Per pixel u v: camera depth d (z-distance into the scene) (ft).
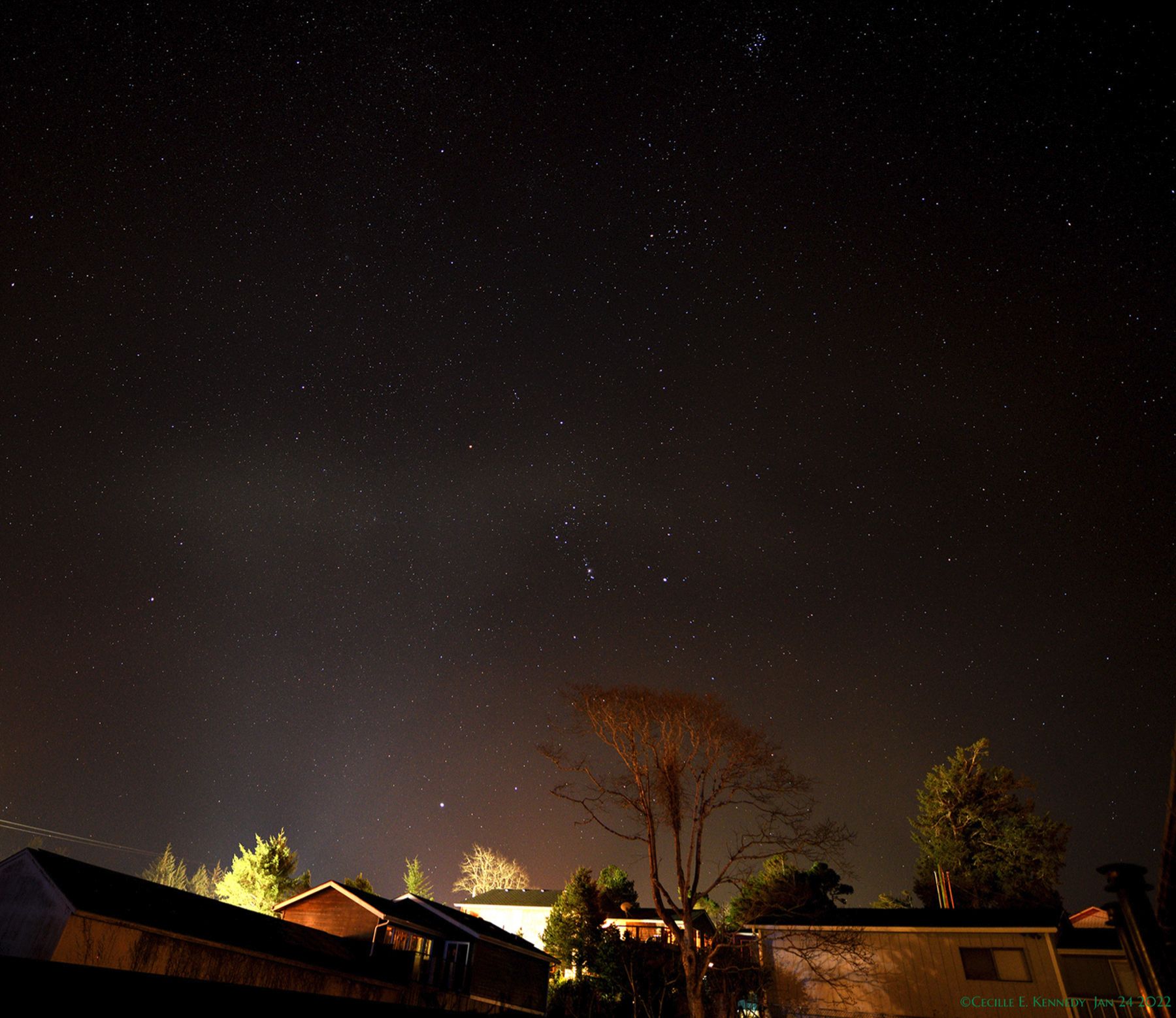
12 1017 5.85
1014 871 107.76
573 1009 84.64
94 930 42.34
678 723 69.31
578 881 118.62
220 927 51.42
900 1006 61.11
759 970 66.64
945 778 118.32
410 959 67.00
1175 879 9.14
